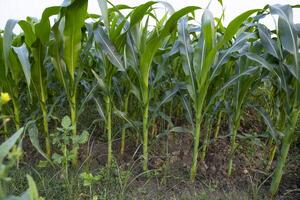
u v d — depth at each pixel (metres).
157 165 1.80
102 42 1.40
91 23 1.57
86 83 1.94
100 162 1.83
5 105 1.62
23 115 2.15
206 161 1.88
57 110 2.27
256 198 1.51
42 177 1.54
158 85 1.90
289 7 1.26
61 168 1.62
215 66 1.42
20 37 1.68
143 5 1.27
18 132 0.68
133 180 1.55
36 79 1.48
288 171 1.79
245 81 1.47
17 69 1.52
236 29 1.23
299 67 1.26
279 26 1.25
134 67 1.47
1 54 1.43
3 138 2.02
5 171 0.58
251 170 1.78
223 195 1.54
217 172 1.75
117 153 1.94
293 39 1.23
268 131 1.57
